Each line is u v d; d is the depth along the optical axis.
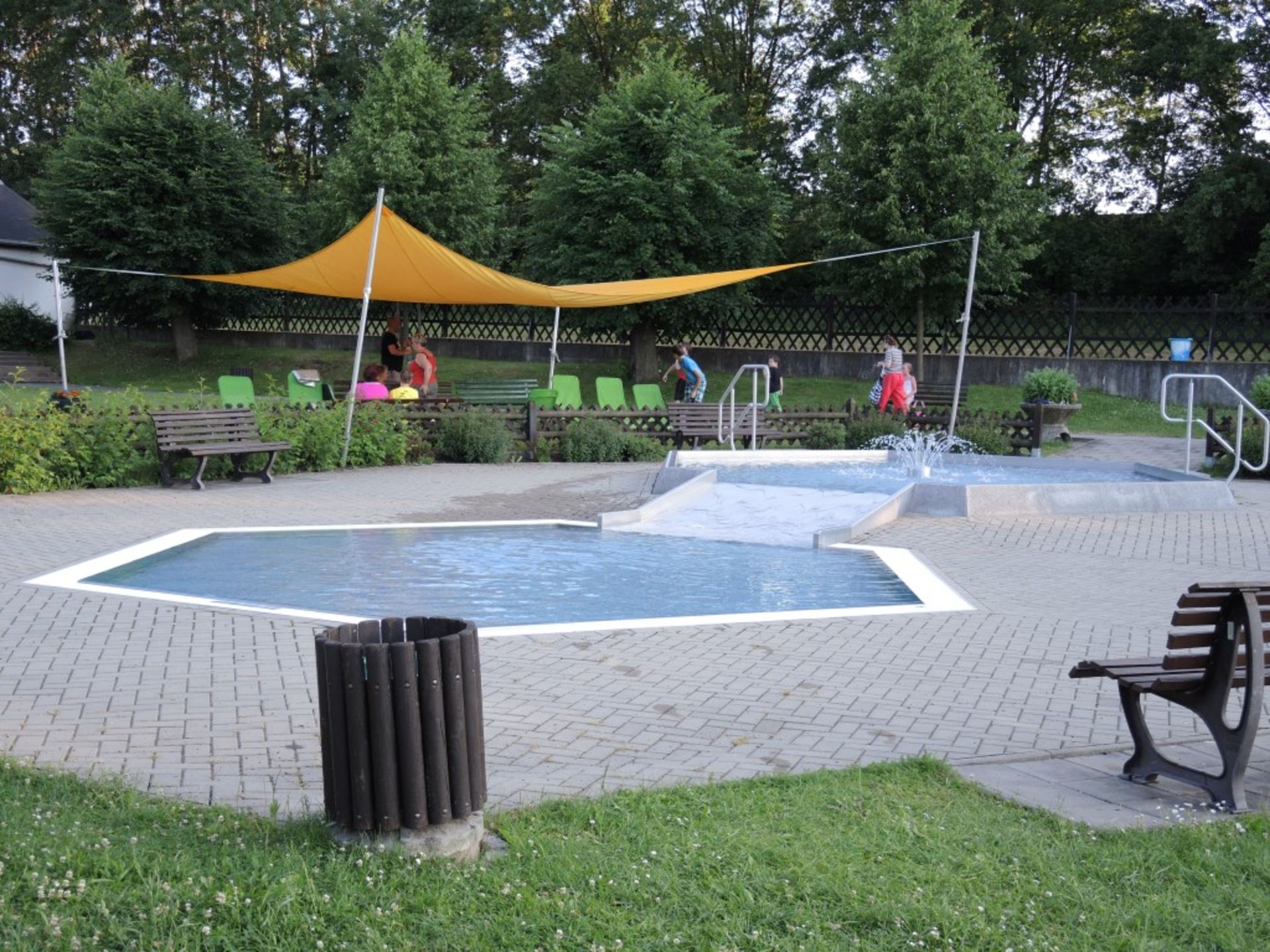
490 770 4.86
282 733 5.34
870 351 30.75
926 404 23.42
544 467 17.91
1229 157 32.69
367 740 3.79
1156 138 37.56
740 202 29.50
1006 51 37.44
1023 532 11.96
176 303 36.12
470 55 44.44
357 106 33.97
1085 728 5.60
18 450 13.91
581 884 3.66
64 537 10.94
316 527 11.91
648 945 3.34
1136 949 3.38
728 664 6.71
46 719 5.52
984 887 3.73
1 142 52.59
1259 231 33.47
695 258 29.41
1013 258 28.34
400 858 3.72
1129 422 24.22
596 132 28.47
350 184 32.31
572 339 34.16
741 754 5.13
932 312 29.69
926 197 27.81
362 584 9.16
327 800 3.92
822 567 10.20
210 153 35.03
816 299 31.42
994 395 27.12
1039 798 4.61
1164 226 36.75
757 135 40.41
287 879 3.54
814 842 4.02
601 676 6.42
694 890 3.64
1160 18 35.12
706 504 13.66
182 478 15.23
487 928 3.40
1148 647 7.25
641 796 4.45
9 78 53.56
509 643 7.15
